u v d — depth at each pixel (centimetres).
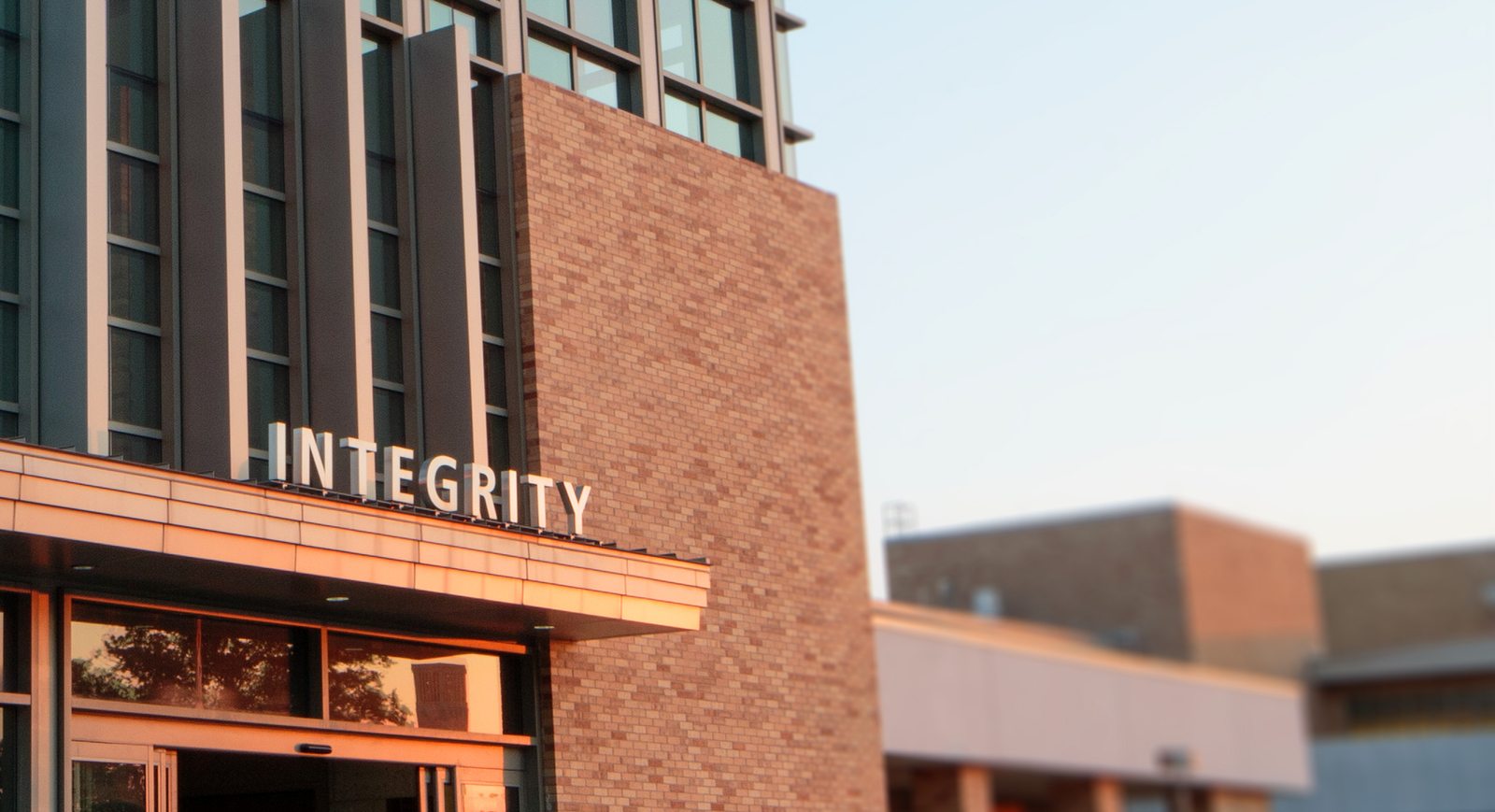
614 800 2002
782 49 2669
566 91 2172
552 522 1995
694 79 2475
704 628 2183
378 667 1811
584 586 1795
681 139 2333
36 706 1477
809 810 2278
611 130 2225
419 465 1936
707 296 2311
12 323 1608
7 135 1642
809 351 2473
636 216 2230
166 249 1747
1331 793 6938
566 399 2059
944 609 6712
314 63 1919
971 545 6875
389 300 1978
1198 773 4556
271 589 1597
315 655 1733
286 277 1866
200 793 2067
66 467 1348
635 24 2384
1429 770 6806
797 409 2423
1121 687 4288
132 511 1388
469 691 1903
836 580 2427
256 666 1686
